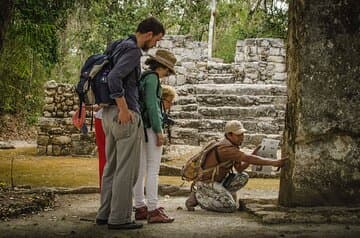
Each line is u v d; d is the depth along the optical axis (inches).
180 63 604.7
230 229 188.1
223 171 225.9
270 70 615.5
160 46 604.1
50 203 238.1
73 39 674.8
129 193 186.2
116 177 185.0
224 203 219.9
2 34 227.9
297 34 207.8
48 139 480.4
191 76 604.4
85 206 237.8
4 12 225.0
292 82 210.7
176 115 520.7
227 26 981.2
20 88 675.4
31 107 706.8
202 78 609.9
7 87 645.3
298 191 207.2
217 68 618.2
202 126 509.0
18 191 254.2
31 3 428.1
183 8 858.1
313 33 204.8
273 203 223.9
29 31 446.6
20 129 700.7
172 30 927.0
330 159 206.5
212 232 183.5
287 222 196.9
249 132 504.4
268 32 729.0
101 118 196.1
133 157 184.5
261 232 183.2
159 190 280.1
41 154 480.7
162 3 800.9
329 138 206.4
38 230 186.1
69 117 481.4
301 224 195.6
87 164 418.9
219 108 524.4
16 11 427.8
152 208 199.5
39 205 227.3
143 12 732.7
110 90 177.0
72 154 478.3
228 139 225.8
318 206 207.2
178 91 551.8
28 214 215.2
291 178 208.4
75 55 800.3
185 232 183.5
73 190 276.4
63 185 314.7
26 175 356.2
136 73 184.9
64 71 784.3
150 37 189.0
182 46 607.5
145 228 189.3
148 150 201.2
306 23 205.2
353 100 206.1
